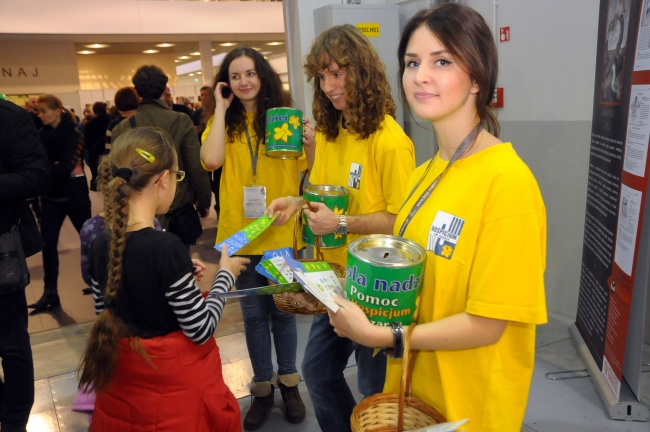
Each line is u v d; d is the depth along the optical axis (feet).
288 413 7.80
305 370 5.84
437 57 3.07
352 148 5.55
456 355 3.35
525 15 9.91
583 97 9.29
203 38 38.04
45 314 12.50
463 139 3.33
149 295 4.44
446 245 3.21
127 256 4.45
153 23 33.04
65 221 22.89
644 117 6.50
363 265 2.98
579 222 9.85
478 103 3.22
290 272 4.34
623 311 7.18
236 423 5.01
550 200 10.28
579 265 10.03
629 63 7.01
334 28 5.32
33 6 29.78
